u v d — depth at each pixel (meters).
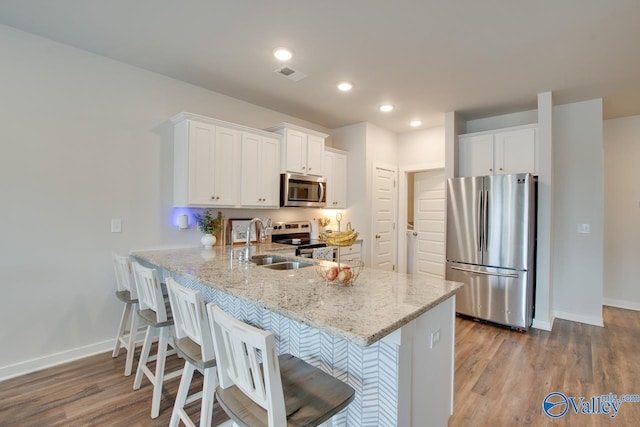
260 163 3.48
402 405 1.30
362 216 4.56
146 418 1.86
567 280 3.70
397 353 1.27
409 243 5.44
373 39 2.37
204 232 3.29
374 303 1.39
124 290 2.62
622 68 2.79
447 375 1.77
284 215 4.19
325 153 4.31
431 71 2.89
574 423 1.88
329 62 2.74
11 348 2.31
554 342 3.02
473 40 2.37
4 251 2.28
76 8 2.05
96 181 2.67
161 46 2.51
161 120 3.03
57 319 2.49
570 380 2.34
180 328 1.65
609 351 2.83
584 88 3.24
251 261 2.58
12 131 2.30
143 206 2.93
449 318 1.78
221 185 3.13
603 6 1.95
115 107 2.76
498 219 3.41
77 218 2.58
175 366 2.49
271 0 1.94
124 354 2.68
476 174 3.95
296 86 3.25
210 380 1.44
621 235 4.20
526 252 3.24
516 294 3.31
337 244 1.72
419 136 4.94
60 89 2.49
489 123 4.25
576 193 3.65
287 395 1.20
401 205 5.11
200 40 2.42
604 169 4.31
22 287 2.35
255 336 0.97
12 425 1.79
